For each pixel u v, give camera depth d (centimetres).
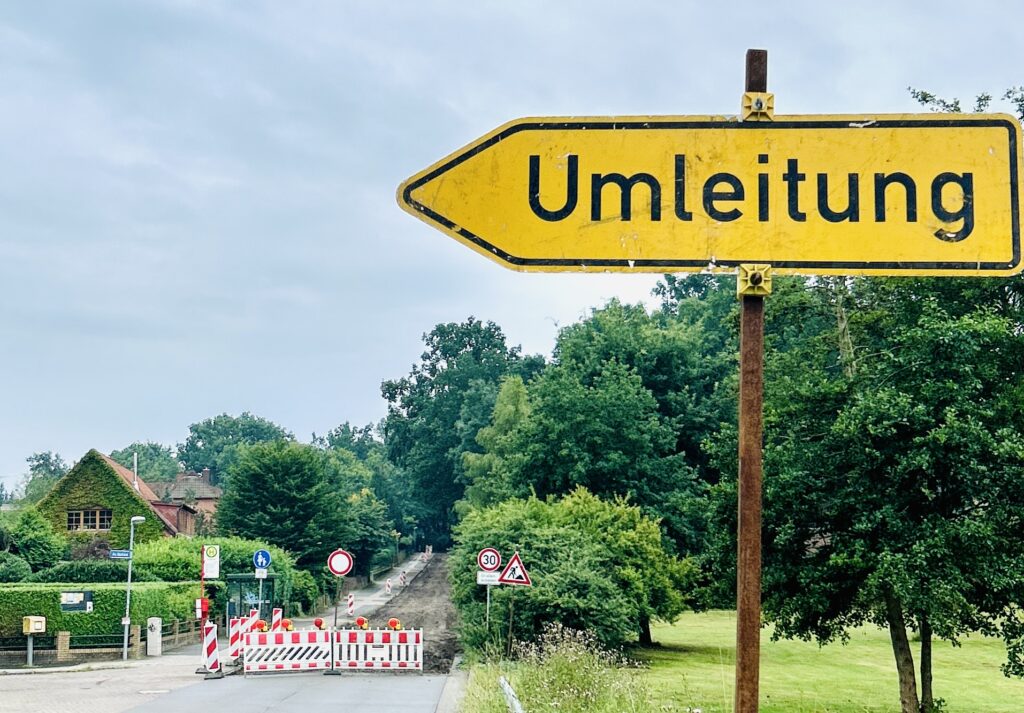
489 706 1581
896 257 572
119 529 6519
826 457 1934
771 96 585
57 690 2397
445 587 8806
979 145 575
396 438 12050
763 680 2995
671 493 5116
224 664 2950
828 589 1920
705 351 8219
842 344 3572
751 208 580
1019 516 1812
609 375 5384
